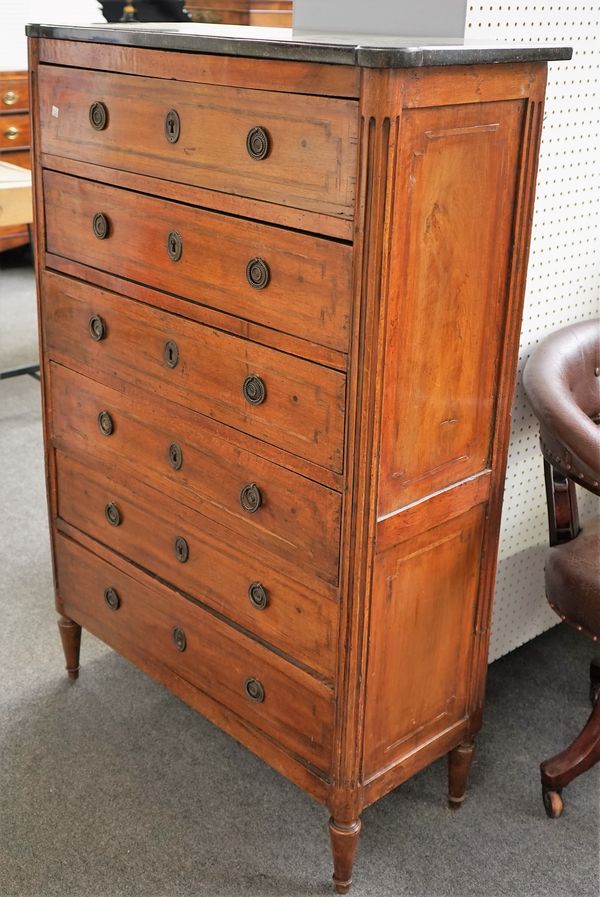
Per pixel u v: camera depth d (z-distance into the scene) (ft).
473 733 7.64
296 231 5.76
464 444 6.53
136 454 7.59
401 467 6.11
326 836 7.52
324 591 6.32
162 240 6.72
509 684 9.25
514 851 7.44
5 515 11.79
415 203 5.47
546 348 7.52
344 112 5.25
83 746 8.36
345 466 5.89
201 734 8.54
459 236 5.83
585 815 7.81
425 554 6.56
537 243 7.81
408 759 7.07
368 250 5.36
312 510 6.23
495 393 6.59
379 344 5.56
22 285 19.83
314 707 6.68
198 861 7.26
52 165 7.52
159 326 6.96
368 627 6.28
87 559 8.51
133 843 7.39
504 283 6.30
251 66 5.69
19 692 8.98
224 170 6.08
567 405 6.84
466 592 7.05
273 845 7.42
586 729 7.67
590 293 8.53
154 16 16.35
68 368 8.02
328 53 5.17
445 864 7.30
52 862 7.21
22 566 10.83
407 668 6.79
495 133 5.79
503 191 6.00
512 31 6.98
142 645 8.20
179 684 7.91
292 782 7.68
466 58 5.29
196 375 6.79
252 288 6.14
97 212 7.21
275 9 16.14
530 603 9.32
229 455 6.73
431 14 6.80
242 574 6.96
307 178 5.57
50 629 9.87
